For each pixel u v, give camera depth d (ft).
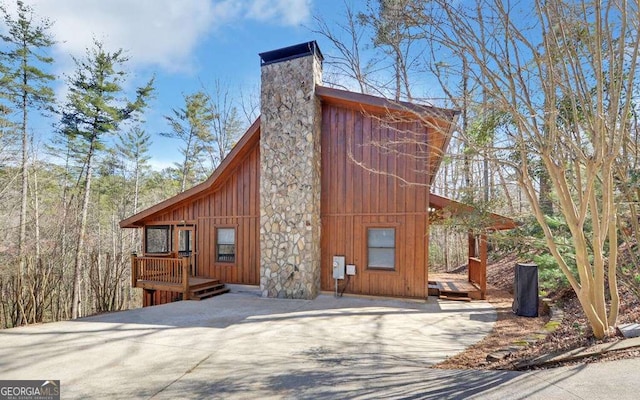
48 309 43.04
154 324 20.88
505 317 21.95
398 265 28.43
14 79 53.42
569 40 12.55
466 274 45.50
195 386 11.76
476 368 12.31
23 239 53.21
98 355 15.26
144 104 65.41
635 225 14.99
